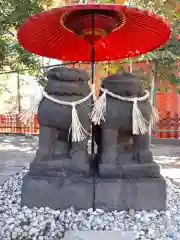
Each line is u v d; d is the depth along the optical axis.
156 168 2.87
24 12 4.33
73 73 2.76
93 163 3.26
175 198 3.27
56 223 2.53
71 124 2.76
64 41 3.55
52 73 2.82
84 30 3.04
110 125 2.82
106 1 3.51
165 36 3.07
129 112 2.78
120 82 2.77
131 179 2.81
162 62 5.68
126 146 3.05
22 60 6.35
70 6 2.29
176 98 8.61
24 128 10.01
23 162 5.56
